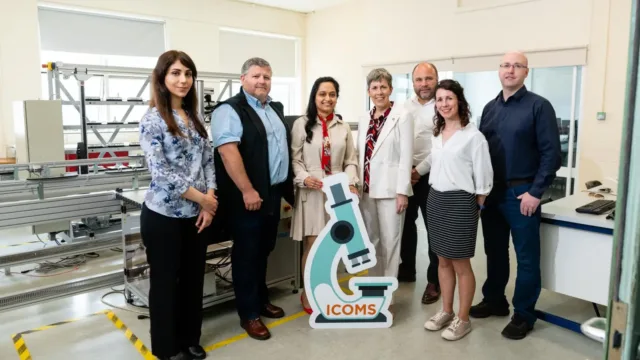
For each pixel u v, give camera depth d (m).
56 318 2.97
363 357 2.49
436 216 2.59
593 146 5.06
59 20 6.48
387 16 7.38
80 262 4.09
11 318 2.96
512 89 2.54
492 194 2.67
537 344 2.62
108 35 6.95
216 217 2.66
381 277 2.80
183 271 2.32
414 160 3.19
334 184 2.71
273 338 2.70
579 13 5.08
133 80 7.35
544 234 2.69
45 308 3.12
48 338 2.70
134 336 2.72
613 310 0.63
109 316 3.00
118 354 2.52
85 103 4.63
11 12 5.86
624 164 0.60
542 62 5.43
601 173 5.02
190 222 2.24
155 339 2.25
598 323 0.88
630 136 0.59
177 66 2.11
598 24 4.91
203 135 2.30
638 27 0.57
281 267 3.32
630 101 0.58
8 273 3.78
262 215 2.58
